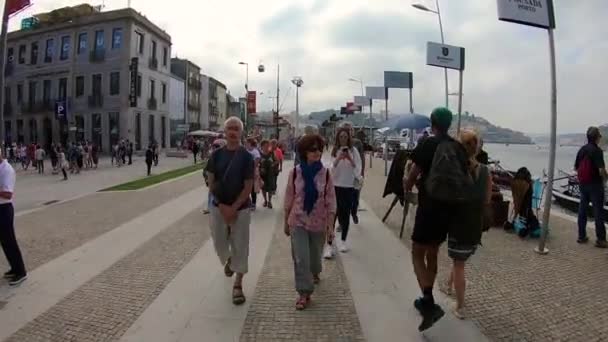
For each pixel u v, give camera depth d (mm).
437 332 3865
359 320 4102
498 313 4262
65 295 4660
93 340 3672
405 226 8320
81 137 42812
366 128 40938
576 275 5379
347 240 7219
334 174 6355
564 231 7844
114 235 7461
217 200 4578
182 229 7965
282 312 4266
